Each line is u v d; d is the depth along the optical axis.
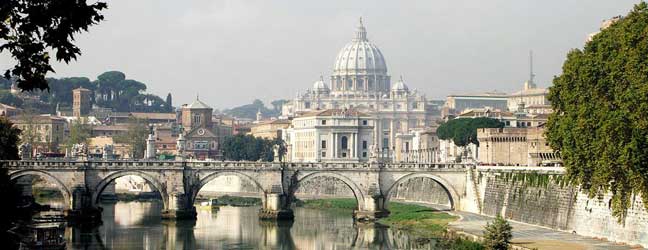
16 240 129.75
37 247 181.00
